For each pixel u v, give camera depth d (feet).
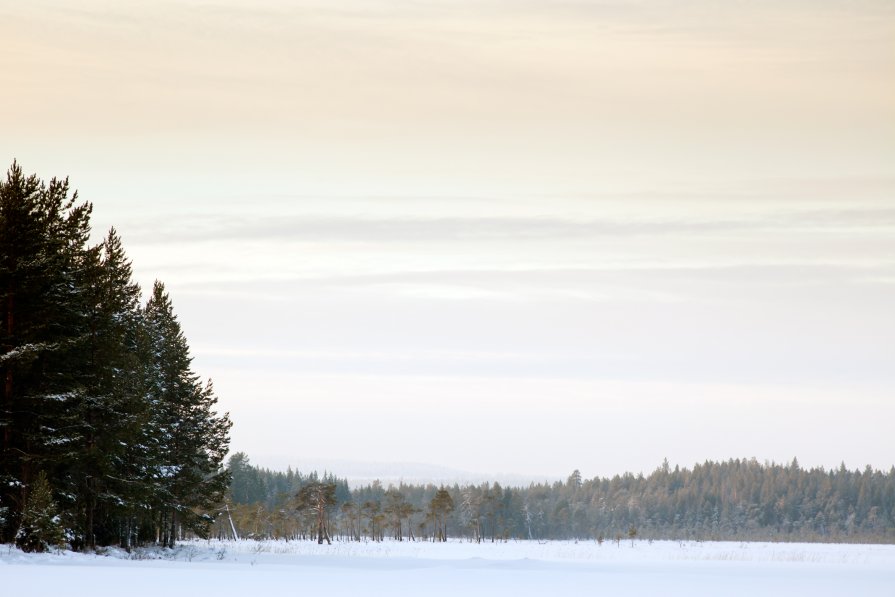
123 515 204.85
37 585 101.65
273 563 196.65
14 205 174.40
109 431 191.01
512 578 142.51
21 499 170.60
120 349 197.47
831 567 218.18
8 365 168.25
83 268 191.01
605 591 121.08
